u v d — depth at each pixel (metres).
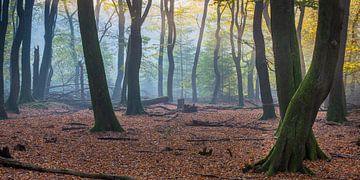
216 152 13.11
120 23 43.31
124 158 11.84
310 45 40.12
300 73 12.53
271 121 22.36
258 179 9.24
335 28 9.30
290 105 10.01
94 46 17.44
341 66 20.67
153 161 11.50
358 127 18.47
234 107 33.19
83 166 10.48
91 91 17.58
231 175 9.73
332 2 9.15
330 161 11.12
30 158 11.11
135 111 25.94
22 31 27.19
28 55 32.66
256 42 23.47
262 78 23.55
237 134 17.36
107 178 8.92
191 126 20.38
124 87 33.88
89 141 14.85
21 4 26.88
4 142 13.79
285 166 9.84
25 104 31.06
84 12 17.25
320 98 9.69
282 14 12.27
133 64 26.00
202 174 9.79
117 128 17.64
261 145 14.38
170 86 42.03
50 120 22.50
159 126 19.91
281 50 12.38
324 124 19.91
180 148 13.77
